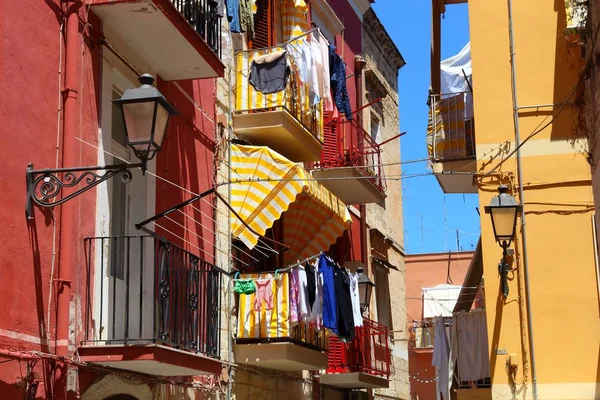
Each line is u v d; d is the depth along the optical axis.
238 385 13.85
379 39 24.19
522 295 12.35
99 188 10.25
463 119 14.34
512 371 12.16
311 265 13.72
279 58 13.96
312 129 15.99
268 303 13.77
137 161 11.59
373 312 21.27
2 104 8.63
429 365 28.91
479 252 17.30
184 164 12.70
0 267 8.38
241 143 14.80
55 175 9.36
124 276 10.99
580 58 12.72
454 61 15.96
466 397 14.19
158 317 9.90
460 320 14.34
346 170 17.34
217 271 11.80
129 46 11.27
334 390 18.45
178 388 11.76
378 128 23.25
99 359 9.42
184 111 12.82
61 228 9.38
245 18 14.19
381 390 21.06
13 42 8.92
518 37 13.04
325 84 15.37
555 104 12.73
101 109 10.42
